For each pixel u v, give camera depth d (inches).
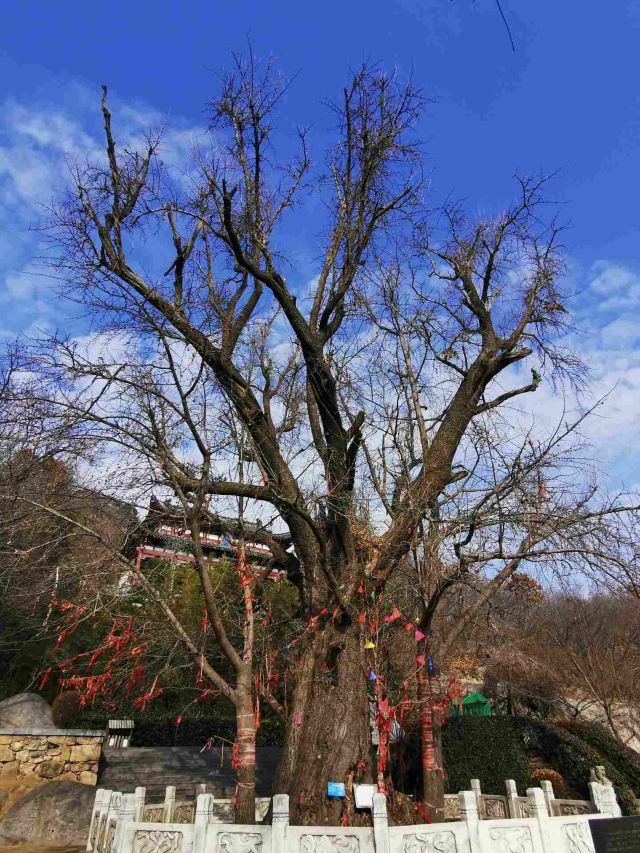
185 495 339.6
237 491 355.3
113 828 270.4
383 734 310.5
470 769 523.2
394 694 388.8
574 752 529.7
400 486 403.9
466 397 414.9
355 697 319.0
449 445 397.7
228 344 394.9
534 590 421.7
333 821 286.2
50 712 505.7
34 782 429.1
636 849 253.1
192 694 637.3
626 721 604.4
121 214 385.7
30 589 350.6
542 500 341.7
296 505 328.8
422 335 479.5
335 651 331.3
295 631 374.9
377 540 383.2
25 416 308.0
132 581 345.4
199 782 488.4
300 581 377.1
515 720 585.6
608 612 613.6
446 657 394.9
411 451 432.8
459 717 549.6
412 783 462.9
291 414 430.9
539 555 340.8
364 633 335.3
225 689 300.0
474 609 397.4
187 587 572.1
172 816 310.8
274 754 566.9
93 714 574.9
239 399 379.9
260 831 228.7
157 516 350.3
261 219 434.9
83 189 373.4
